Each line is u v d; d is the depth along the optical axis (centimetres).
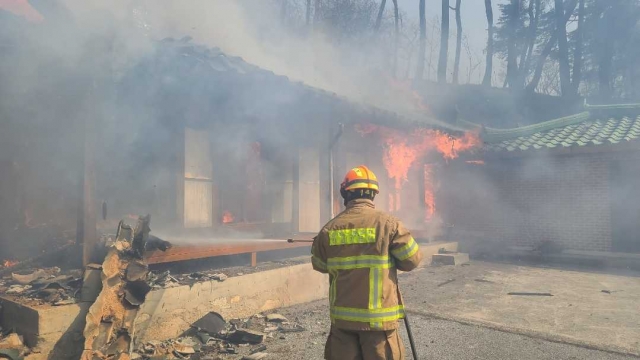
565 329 564
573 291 778
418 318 614
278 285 650
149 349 469
